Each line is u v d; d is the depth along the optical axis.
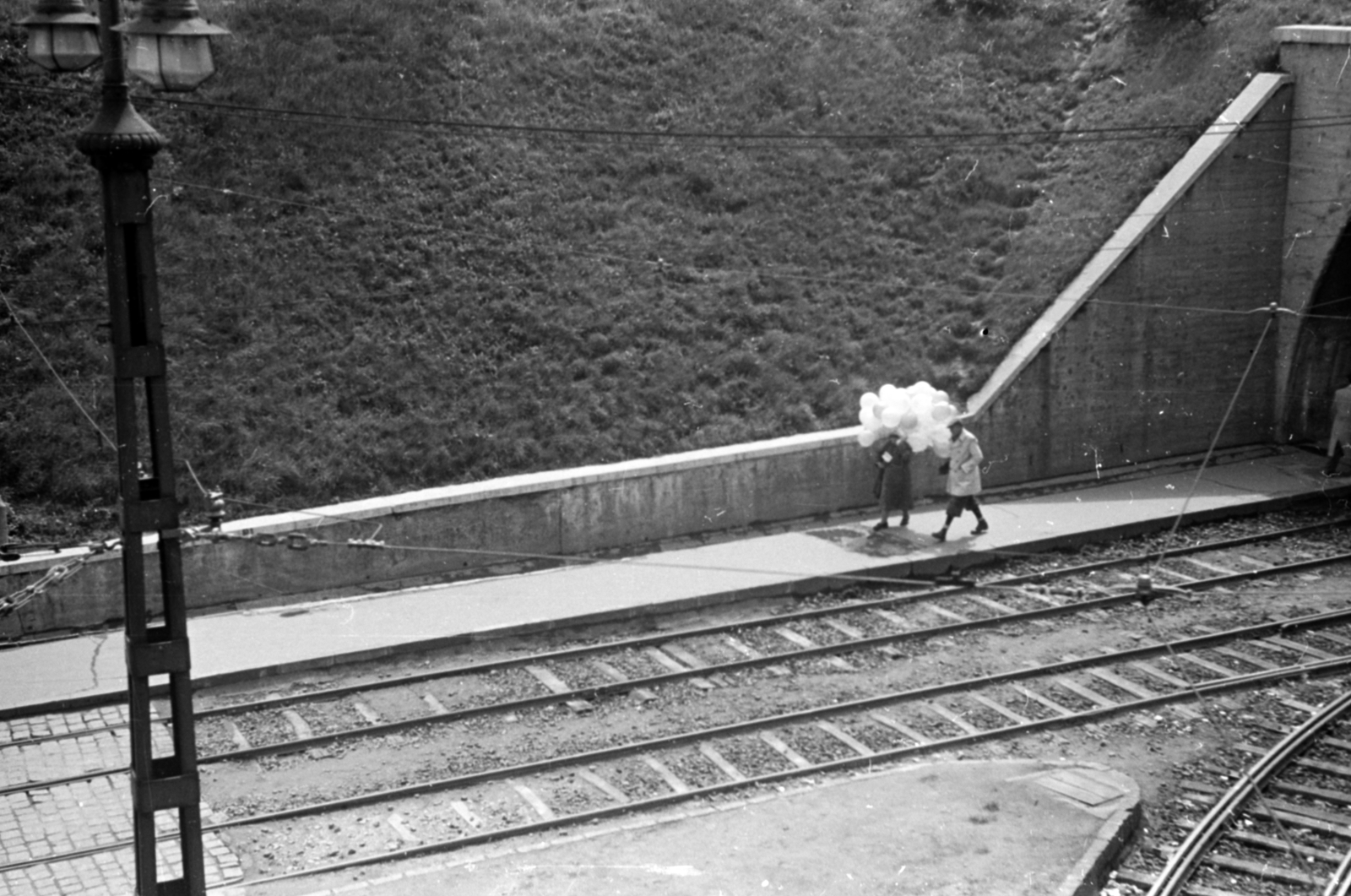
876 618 19.84
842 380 24.88
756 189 27.03
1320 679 18.27
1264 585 21.39
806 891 12.86
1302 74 26.77
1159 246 26.03
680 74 28.56
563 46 28.19
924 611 20.16
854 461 23.70
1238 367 27.55
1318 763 15.91
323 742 15.94
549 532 21.30
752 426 23.70
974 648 18.88
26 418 20.31
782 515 23.25
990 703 17.22
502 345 23.34
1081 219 26.95
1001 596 20.70
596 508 21.59
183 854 9.82
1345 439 25.89
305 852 13.71
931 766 15.40
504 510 20.88
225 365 21.58
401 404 22.16
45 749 15.70
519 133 26.22
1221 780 15.55
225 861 13.48
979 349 25.53
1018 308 25.97
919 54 30.72
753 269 25.91
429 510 20.36
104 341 21.42
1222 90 27.62
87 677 17.08
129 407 9.23
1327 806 15.06
